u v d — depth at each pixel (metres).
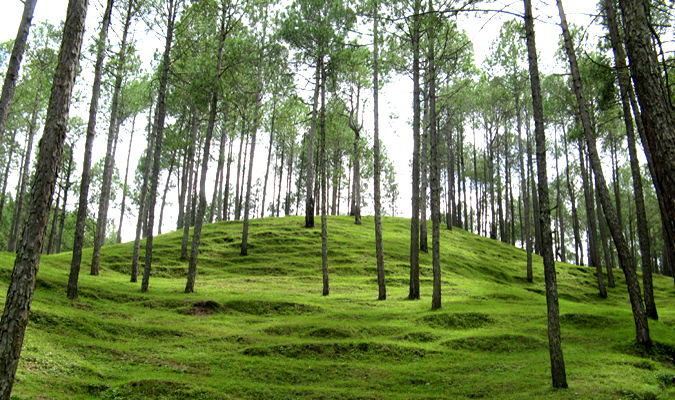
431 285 28.98
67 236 63.12
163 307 19.91
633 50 8.29
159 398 10.26
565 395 10.37
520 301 23.97
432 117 25.77
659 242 59.62
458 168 61.66
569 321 18.17
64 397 9.58
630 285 15.13
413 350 14.56
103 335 14.65
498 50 36.34
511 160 62.00
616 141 43.19
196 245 23.66
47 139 7.45
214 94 25.77
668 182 7.50
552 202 65.25
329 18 25.44
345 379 12.32
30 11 13.49
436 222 21.02
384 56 25.84
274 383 11.81
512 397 10.54
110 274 28.31
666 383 12.04
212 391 10.73
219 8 24.94
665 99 7.87
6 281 18.62
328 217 54.94
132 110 40.66
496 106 46.59
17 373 10.09
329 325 16.91
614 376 11.91
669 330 16.95
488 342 15.48
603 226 38.41
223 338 15.59
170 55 25.92
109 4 21.36
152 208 23.20
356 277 31.12
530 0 12.20
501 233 54.50
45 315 14.63
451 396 10.98
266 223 47.69
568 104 32.28
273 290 25.56
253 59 27.72
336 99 28.94
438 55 27.56
